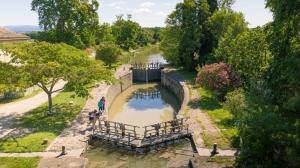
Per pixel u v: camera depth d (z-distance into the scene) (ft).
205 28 213.46
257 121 54.65
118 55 234.17
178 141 96.07
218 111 118.52
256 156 56.44
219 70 130.72
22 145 87.51
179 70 221.46
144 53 416.46
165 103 160.97
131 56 366.22
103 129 102.22
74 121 108.99
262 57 117.39
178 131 98.63
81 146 89.40
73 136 95.86
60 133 98.07
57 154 83.97
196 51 217.36
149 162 84.53
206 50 218.18
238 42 128.06
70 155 83.76
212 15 211.00
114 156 87.92
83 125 105.29
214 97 137.69
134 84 216.13
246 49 122.52
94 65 117.19
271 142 54.70
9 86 100.89
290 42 59.06
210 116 112.98
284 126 52.60
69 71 107.45
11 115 115.85
